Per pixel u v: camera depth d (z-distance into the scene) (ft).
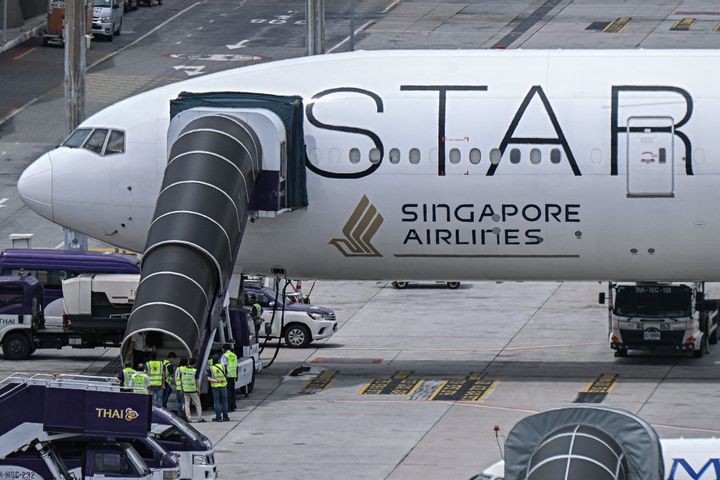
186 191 523.29
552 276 565.12
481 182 546.26
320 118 554.87
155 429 425.69
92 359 614.34
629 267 557.33
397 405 526.16
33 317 606.96
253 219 559.38
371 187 551.59
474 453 459.73
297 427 497.46
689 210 542.98
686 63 556.10
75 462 405.80
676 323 589.32
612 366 588.09
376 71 563.48
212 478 425.28
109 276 614.34
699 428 483.51
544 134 543.80
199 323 497.87
